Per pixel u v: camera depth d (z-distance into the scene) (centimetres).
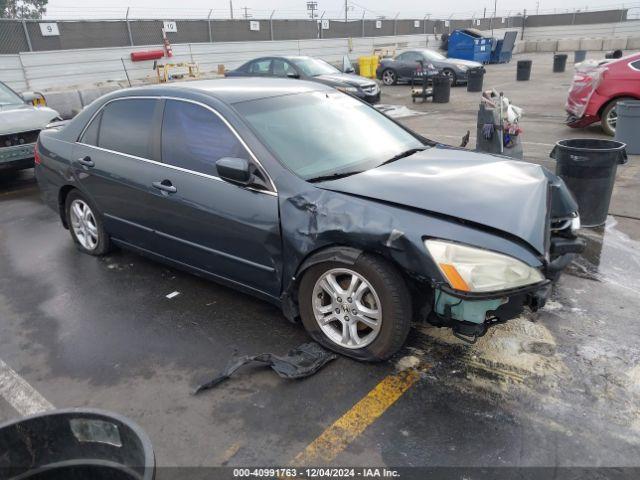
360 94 1395
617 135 816
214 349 337
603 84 923
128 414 281
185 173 370
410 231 274
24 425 145
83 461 151
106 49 2170
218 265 369
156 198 389
